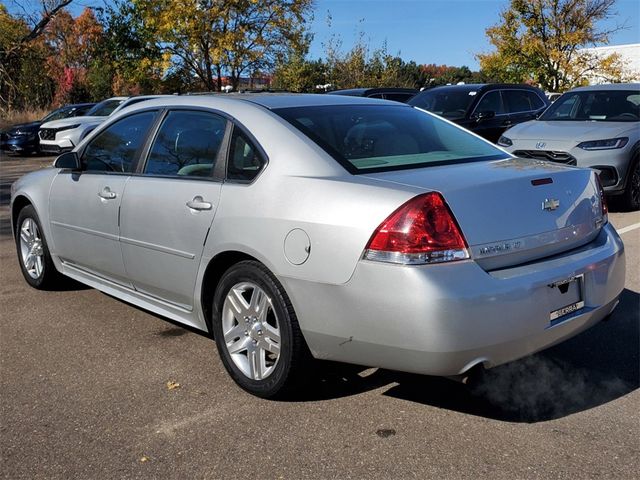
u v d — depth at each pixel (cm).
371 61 3356
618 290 370
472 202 315
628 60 3350
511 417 339
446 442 315
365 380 385
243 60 2598
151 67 2569
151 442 320
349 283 310
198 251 386
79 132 1736
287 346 339
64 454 311
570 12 2873
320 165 348
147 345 446
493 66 3066
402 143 392
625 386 374
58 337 463
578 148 846
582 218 362
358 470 293
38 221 551
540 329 318
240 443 318
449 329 293
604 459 298
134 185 440
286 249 333
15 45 2945
